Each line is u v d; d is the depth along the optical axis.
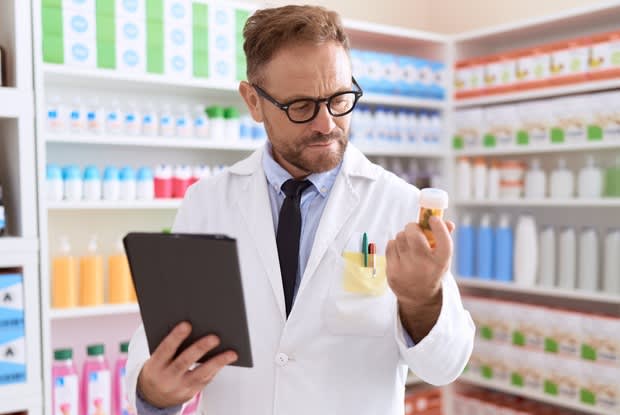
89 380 2.57
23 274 2.23
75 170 2.57
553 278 3.09
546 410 3.17
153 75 2.63
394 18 3.90
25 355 2.22
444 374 1.15
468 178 3.42
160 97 3.02
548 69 3.03
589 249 2.94
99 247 2.93
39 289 2.31
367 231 1.32
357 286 1.26
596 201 2.85
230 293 0.94
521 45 3.48
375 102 3.30
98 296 2.65
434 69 3.46
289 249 1.32
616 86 2.80
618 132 2.76
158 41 2.65
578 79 2.91
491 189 3.33
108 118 2.65
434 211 0.98
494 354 3.26
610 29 3.07
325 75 1.15
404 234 0.98
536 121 3.08
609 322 2.78
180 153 3.11
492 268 3.34
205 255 0.93
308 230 1.34
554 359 2.99
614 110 2.77
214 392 1.33
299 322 1.27
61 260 2.55
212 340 0.98
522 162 3.27
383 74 3.28
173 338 0.99
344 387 1.25
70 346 2.87
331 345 1.26
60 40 2.44
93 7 2.51
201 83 2.75
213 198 1.45
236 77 2.85
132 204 2.65
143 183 2.71
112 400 2.70
